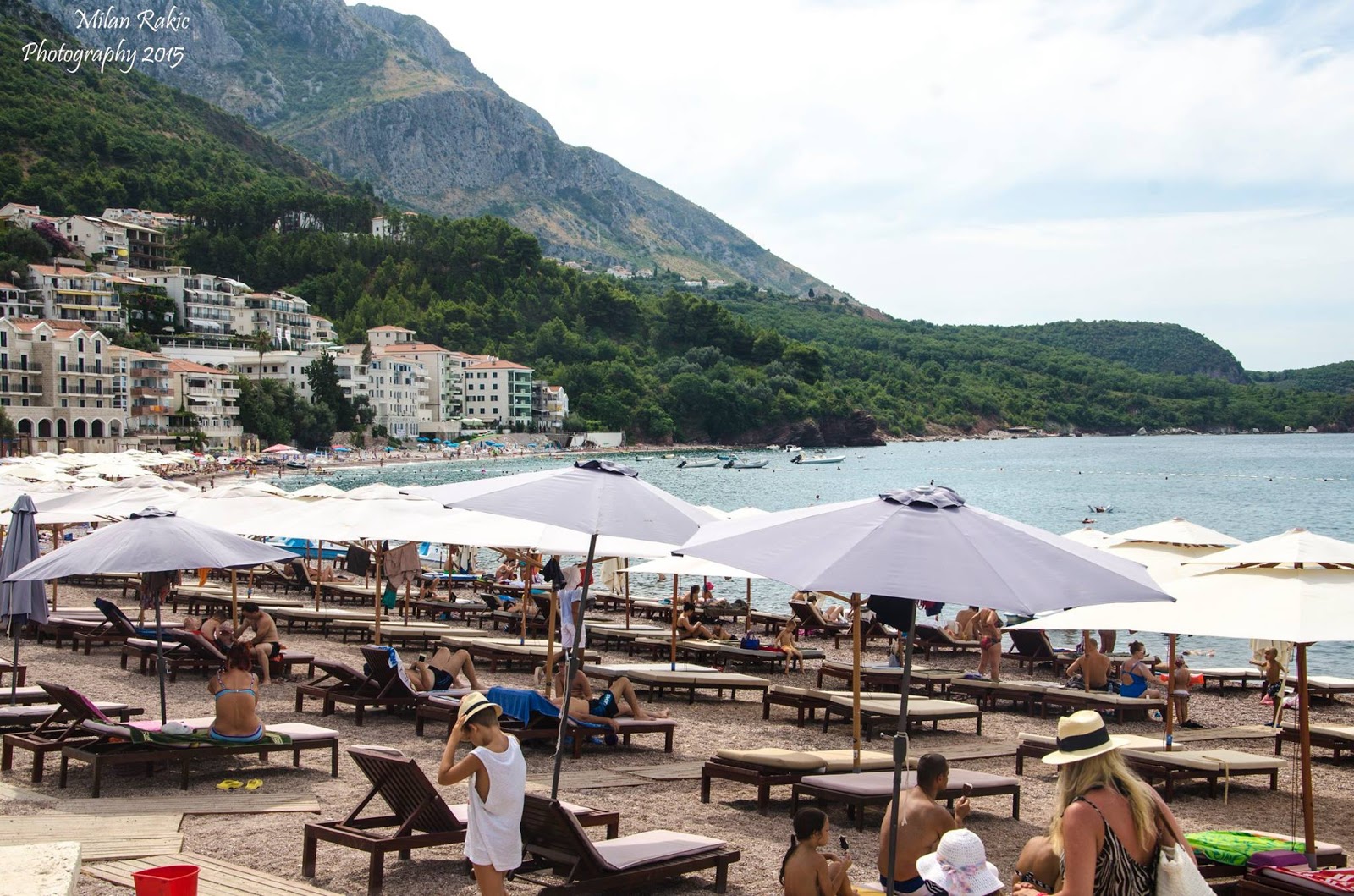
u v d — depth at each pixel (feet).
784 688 58.95
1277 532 242.58
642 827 36.81
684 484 429.79
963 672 75.15
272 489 89.92
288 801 37.29
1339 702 73.46
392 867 31.19
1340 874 27.66
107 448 444.96
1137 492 394.93
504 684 66.80
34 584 51.83
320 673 68.44
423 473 483.51
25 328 438.40
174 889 23.99
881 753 43.73
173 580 44.50
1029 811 42.01
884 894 28.19
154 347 561.02
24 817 34.22
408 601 89.61
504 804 26.35
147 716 51.60
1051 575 25.49
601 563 113.39
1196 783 48.93
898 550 25.79
